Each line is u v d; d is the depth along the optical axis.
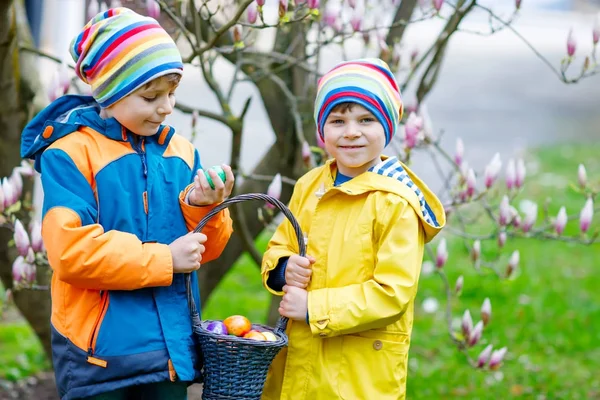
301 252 2.46
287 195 3.89
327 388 2.46
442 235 7.13
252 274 6.32
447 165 9.55
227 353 2.32
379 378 2.47
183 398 2.45
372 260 2.45
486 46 24.77
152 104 2.35
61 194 2.29
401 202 2.42
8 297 3.42
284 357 2.58
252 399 2.37
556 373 4.49
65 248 2.25
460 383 4.34
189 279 2.41
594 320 5.36
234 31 3.12
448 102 14.65
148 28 2.33
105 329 2.33
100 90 2.33
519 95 16.19
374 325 2.39
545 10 35.94
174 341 2.37
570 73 17.45
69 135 2.37
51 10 8.47
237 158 3.43
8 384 4.21
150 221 2.39
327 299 2.41
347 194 2.49
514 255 3.29
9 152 3.60
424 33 20.25
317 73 3.51
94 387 2.32
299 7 3.18
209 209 2.44
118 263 2.26
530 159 10.41
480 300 5.73
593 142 11.89
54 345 2.40
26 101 3.63
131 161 2.39
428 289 5.91
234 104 12.41
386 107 2.45
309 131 3.74
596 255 6.80
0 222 3.06
